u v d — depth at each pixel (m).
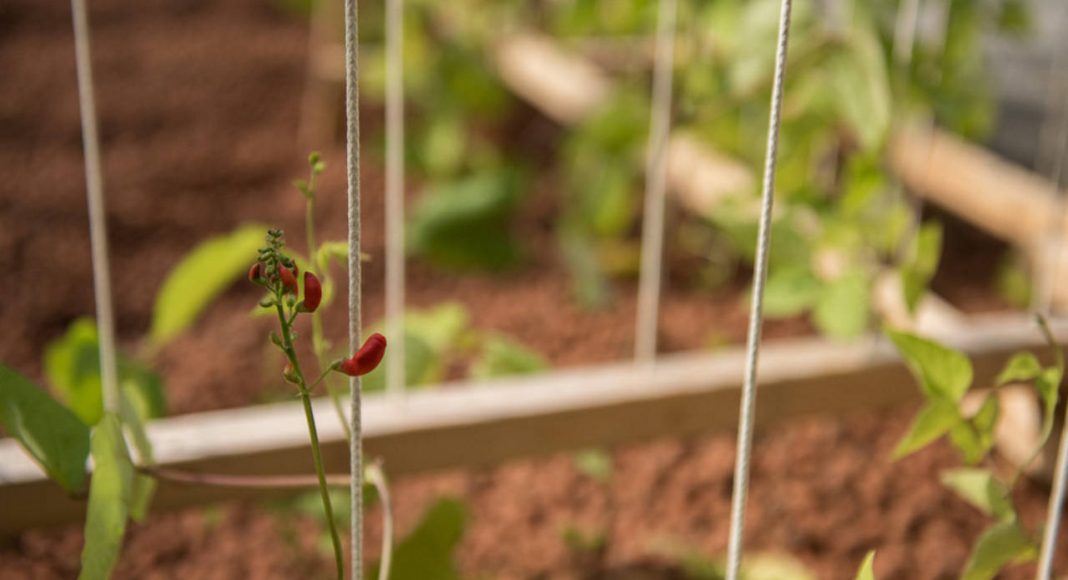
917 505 1.62
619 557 1.54
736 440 1.75
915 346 1.19
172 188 2.51
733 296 2.21
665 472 1.68
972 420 1.22
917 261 1.47
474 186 2.23
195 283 1.39
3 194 2.44
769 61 1.67
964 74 1.86
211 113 2.86
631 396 1.48
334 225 2.40
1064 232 2.05
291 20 3.54
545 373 1.60
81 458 1.17
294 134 2.77
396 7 1.38
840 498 1.64
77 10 1.26
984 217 2.21
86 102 1.28
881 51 1.51
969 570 1.21
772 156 1.10
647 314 1.53
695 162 2.29
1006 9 1.85
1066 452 1.18
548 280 2.25
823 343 1.62
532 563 1.53
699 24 1.79
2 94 2.90
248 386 1.88
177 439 1.38
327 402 1.45
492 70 2.71
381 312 2.11
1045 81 2.64
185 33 3.39
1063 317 1.59
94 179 1.30
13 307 2.07
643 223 2.39
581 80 2.64
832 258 1.79
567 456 1.70
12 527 1.33
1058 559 1.54
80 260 2.23
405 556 1.28
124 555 1.51
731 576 1.16
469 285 2.22
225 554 1.52
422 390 1.49
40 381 1.87
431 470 1.44
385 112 2.82
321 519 1.45
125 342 2.01
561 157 2.71
